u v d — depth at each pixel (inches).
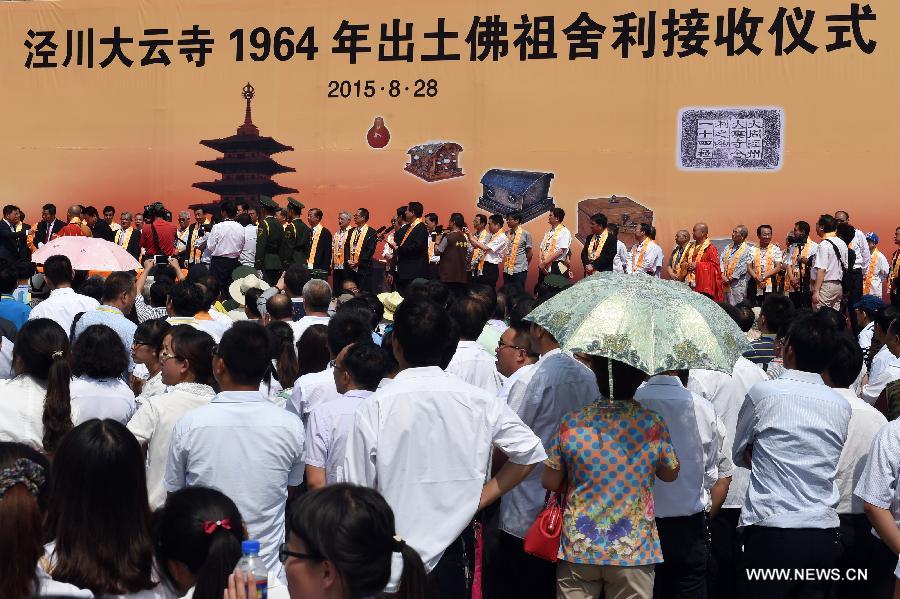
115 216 704.4
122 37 702.5
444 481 146.2
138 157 701.3
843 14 628.4
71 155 708.0
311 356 231.9
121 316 274.8
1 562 108.7
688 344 162.4
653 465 164.2
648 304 165.8
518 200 658.8
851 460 198.2
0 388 187.2
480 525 193.3
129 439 120.2
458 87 665.0
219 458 157.6
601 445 162.7
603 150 650.8
